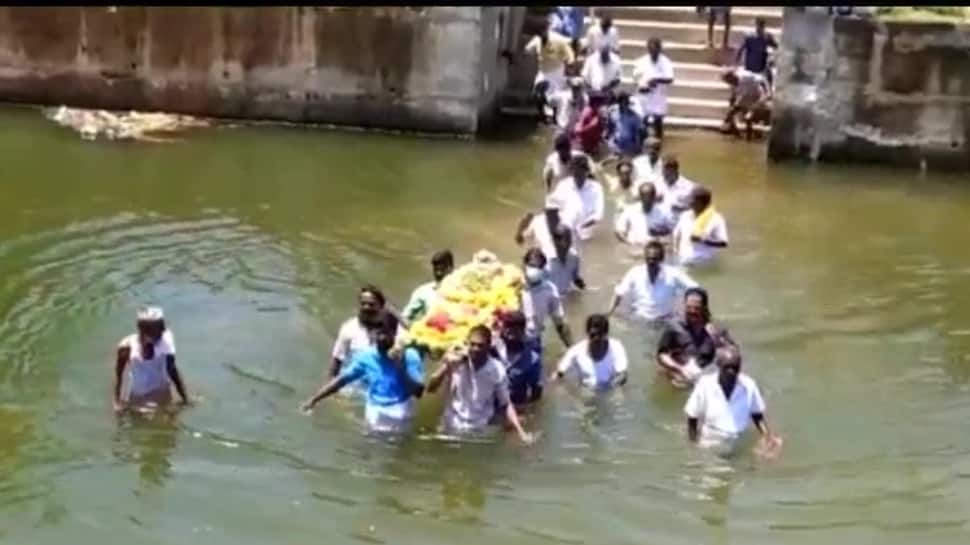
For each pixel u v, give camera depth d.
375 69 24.28
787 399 14.64
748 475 13.07
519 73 25.97
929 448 13.69
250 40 24.52
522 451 13.32
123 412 13.80
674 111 25.00
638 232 18.67
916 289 17.78
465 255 18.44
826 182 22.28
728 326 16.44
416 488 12.71
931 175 22.83
